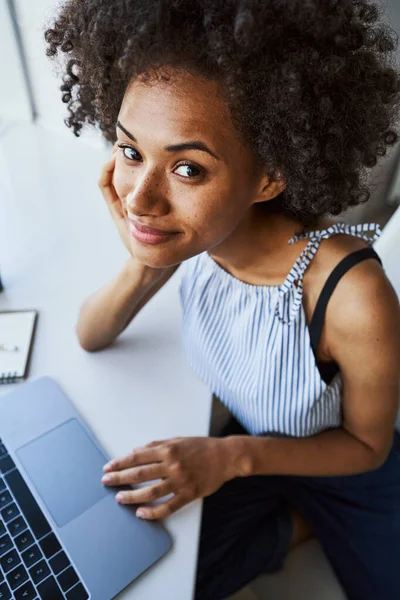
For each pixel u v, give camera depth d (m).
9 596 0.40
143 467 0.49
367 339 0.50
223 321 0.59
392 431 0.60
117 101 0.41
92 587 0.41
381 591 0.62
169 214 0.38
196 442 0.53
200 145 0.34
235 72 0.31
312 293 0.52
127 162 0.39
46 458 0.50
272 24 0.31
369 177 0.52
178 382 0.61
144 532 0.45
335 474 0.60
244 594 0.66
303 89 0.34
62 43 0.44
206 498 0.66
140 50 0.32
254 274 0.55
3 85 1.19
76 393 0.58
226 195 0.37
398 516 0.65
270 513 0.68
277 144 0.37
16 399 0.56
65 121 0.56
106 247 0.84
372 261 0.51
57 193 1.00
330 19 0.32
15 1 1.04
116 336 0.64
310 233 0.51
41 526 0.45
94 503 0.47
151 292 0.68
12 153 1.15
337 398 0.59
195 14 0.31
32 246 0.83
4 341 0.63
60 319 0.68
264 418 0.61
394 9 1.03
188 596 0.41
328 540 0.66
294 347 0.54
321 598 0.63
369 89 0.38
